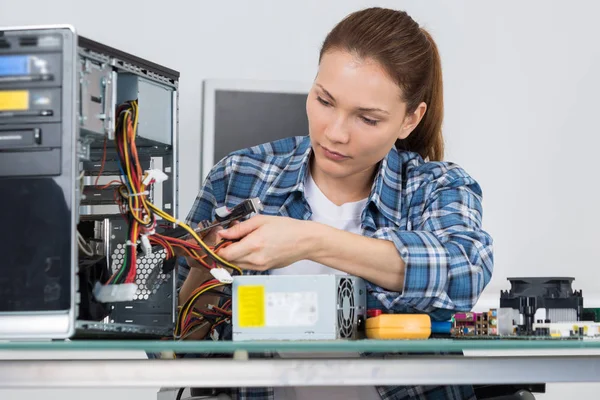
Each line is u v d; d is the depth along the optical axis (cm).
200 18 348
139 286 158
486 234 177
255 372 127
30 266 131
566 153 355
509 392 170
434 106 199
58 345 122
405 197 189
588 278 354
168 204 165
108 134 140
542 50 353
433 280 162
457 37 353
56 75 132
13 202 132
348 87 161
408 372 129
